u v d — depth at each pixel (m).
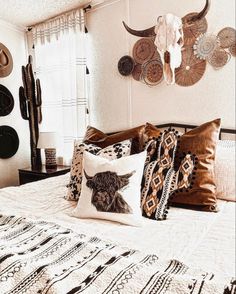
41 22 3.21
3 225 1.23
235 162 1.73
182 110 2.36
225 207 1.60
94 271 0.80
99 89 2.86
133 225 1.34
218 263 0.99
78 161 1.82
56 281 0.74
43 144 2.95
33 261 0.87
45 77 3.21
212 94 2.21
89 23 2.86
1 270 0.81
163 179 1.53
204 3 2.19
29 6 2.80
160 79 2.43
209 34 2.17
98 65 2.84
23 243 1.02
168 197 1.51
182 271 0.83
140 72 2.54
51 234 1.08
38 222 1.24
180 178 1.57
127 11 2.58
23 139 3.49
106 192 1.40
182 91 2.34
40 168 3.07
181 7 2.30
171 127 2.40
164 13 2.39
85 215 1.44
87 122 2.91
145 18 2.49
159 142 1.72
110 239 1.14
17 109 3.41
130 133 1.96
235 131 2.12
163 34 2.07
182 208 1.60
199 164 1.63
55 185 2.09
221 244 1.14
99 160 1.53
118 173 1.43
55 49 3.08
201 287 0.69
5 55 3.26
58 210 1.58
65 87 3.00
